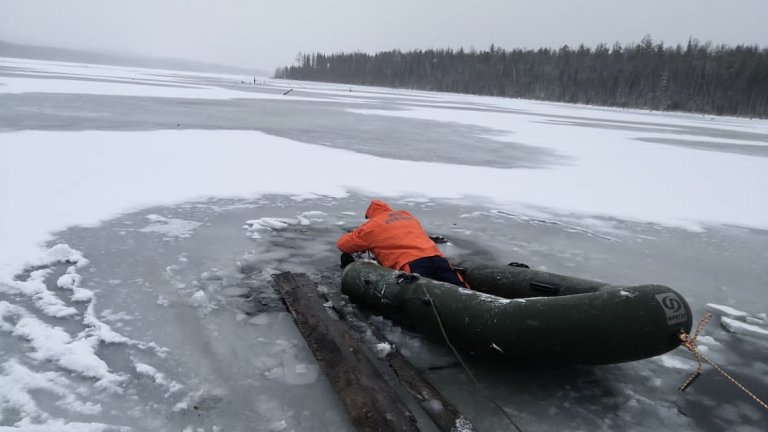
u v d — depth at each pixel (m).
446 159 11.95
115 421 2.51
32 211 5.71
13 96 18.80
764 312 4.50
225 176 8.32
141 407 2.63
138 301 3.82
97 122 13.57
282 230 5.86
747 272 5.54
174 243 5.15
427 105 38.62
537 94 94.62
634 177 11.26
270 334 3.43
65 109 15.91
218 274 4.43
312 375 2.99
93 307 3.65
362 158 11.14
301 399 2.77
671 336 2.64
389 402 2.59
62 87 25.64
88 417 2.53
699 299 4.72
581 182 10.25
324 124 17.89
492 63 115.38
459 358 3.04
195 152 10.20
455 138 16.45
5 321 3.34
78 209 5.96
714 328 4.10
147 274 4.33
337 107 27.72
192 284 4.19
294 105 26.69
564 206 8.16
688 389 3.16
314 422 2.59
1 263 4.22
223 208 6.57
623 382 3.18
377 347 3.17
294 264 4.82
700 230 7.20
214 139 12.15
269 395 2.79
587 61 108.38
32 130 11.38
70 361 2.94
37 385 2.72
